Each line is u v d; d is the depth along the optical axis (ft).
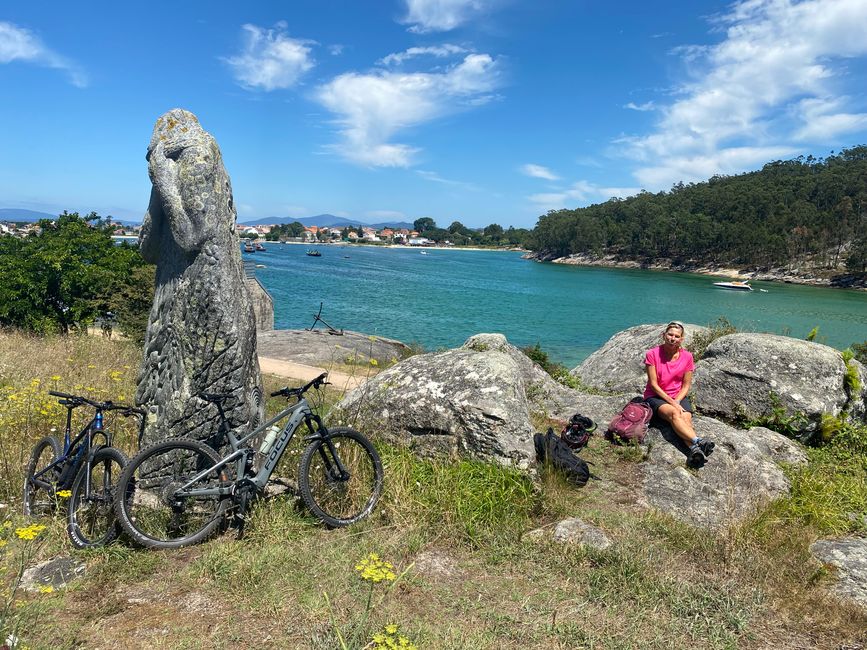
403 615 10.82
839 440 23.06
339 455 15.28
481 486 15.79
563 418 24.73
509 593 11.80
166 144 14.64
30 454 16.62
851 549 14.33
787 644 10.69
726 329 34.37
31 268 48.73
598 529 14.62
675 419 19.95
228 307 14.70
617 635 10.56
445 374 18.70
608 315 155.02
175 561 12.61
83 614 10.55
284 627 10.33
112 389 24.64
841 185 433.07
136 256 55.52
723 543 14.07
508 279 296.71
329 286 200.03
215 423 14.78
